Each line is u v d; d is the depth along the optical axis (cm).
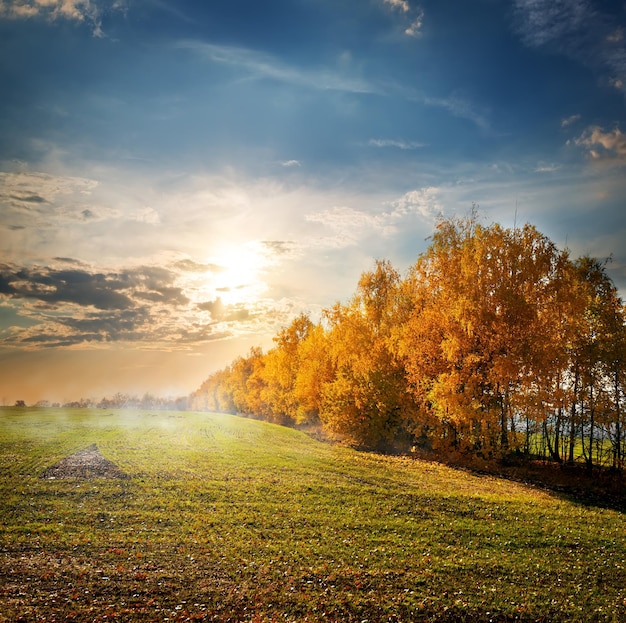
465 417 3772
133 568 1745
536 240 3997
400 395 4506
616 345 3612
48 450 4022
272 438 5488
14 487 2762
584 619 1542
